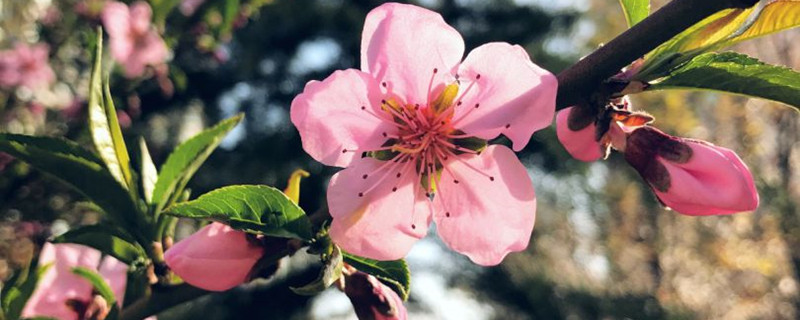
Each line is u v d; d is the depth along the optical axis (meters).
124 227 0.14
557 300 1.07
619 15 1.21
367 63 0.13
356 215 0.12
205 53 0.54
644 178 0.13
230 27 0.52
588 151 0.13
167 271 0.14
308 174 0.13
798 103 0.12
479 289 1.08
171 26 0.50
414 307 1.07
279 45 1.10
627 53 0.12
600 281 1.19
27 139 0.13
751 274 1.29
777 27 0.12
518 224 0.13
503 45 0.12
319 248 0.12
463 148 0.13
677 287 1.31
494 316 1.09
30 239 0.46
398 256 0.12
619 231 1.28
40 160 0.13
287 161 1.01
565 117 0.13
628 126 0.13
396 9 0.12
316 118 0.12
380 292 0.13
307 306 1.00
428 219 0.13
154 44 0.48
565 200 1.14
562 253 1.19
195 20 0.51
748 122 1.20
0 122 0.51
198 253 0.12
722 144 1.23
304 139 0.12
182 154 0.14
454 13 1.13
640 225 1.28
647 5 0.13
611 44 0.12
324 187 0.99
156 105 0.93
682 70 0.12
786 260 1.21
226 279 0.12
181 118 1.01
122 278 0.16
